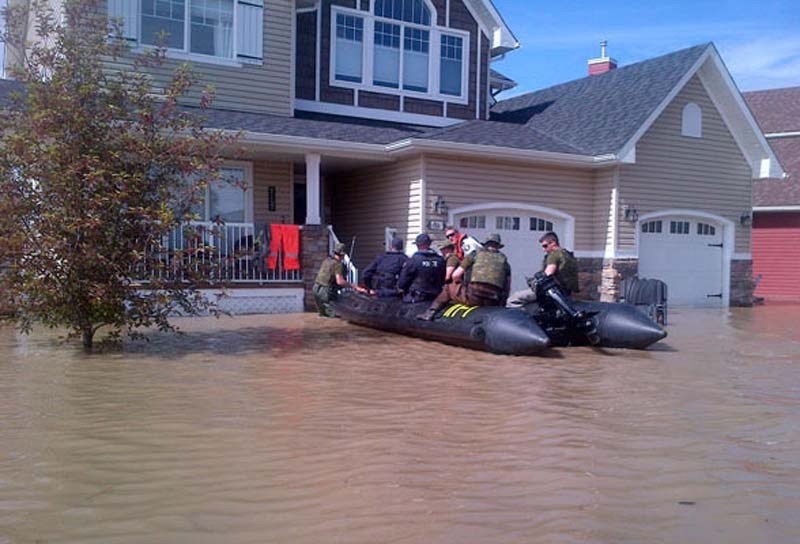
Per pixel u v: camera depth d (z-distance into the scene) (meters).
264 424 5.67
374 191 16.39
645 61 18.61
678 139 16.89
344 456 4.86
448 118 18.41
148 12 14.85
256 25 15.88
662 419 5.95
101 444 5.08
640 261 16.77
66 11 9.02
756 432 5.57
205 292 13.44
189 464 4.67
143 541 3.51
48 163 8.47
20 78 8.77
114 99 8.97
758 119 26.22
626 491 4.24
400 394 6.86
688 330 12.63
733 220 17.86
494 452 4.98
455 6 18.36
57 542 3.49
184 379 7.45
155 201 9.14
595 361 8.97
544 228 16.11
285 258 14.30
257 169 15.65
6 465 4.61
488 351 9.47
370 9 17.41
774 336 11.76
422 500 4.07
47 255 8.52
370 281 12.21
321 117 16.91
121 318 9.18
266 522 3.74
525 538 3.56
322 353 9.33
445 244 11.55
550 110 19.16
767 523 3.78
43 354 8.91
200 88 15.34
